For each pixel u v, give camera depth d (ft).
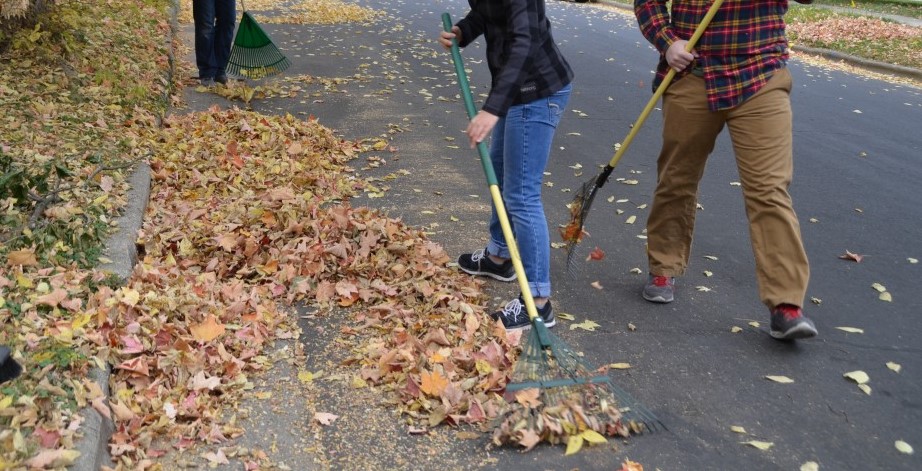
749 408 11.08
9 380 8.82
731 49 12.55
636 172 21.72
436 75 32.32
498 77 12.10
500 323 12.36
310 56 34.94
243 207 16.02
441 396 10.54
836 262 16.34
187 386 10.46
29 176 14.26
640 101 29.91
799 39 47.32
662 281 14.14
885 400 11.35
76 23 24.67
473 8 13.03
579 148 23.81
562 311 13.84
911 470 9.87
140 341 10.91
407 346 11.75
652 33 13.21
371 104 27.17
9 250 12.57
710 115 12.96
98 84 22.52
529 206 12.82
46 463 8.18
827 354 12.57
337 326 12.77
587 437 10.02
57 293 11.28
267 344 12.09
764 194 12.50
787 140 12.57
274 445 9.80
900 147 25.18
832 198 20.29
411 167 20.93
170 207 16.42
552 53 12.64
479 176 20.40
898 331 13.43
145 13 33.04
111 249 13.37
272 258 14.14
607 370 11.53
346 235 15.17
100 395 9.56
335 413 10.54
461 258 14.88
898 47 43.68
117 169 16.70
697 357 12.37
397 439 10.07
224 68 28.17
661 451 10.06
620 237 17.26
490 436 10.15
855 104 31.22
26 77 21.56
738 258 16.33
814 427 10.69
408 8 54.39
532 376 10.40
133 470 8.96
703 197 20.08
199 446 9.61
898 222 18.72
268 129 21.54
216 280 13.67
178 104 25.43
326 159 20.70
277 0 54.39
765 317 13.75
